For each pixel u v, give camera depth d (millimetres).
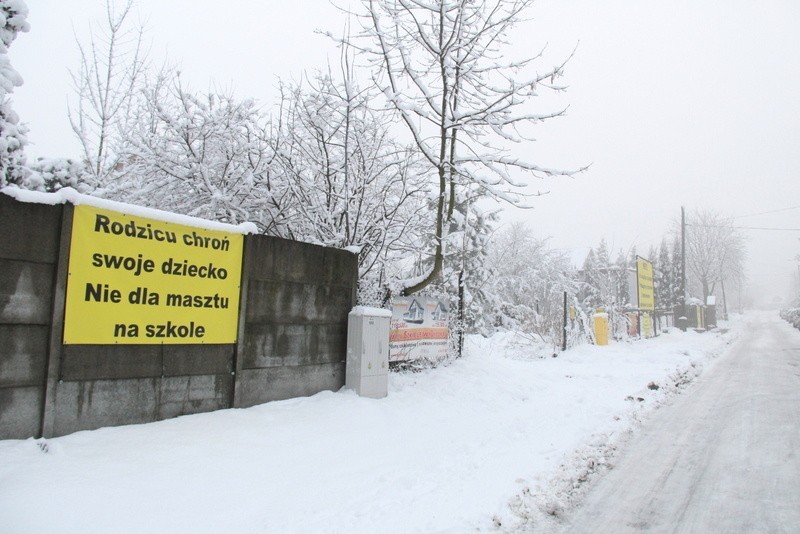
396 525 3863
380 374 7367
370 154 8641
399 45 7566
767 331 33500
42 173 6621
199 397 5559
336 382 7238
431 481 4809
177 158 8180
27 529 3283
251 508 3963
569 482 5043
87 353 4688
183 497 3945
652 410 8414
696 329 37500
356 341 7180
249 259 6035
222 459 4656
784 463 5668
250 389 6066
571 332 17328
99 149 9789
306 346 6773
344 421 6121
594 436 6645
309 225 8555
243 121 8047
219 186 8281
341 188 8430
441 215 8164
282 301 6453
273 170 8477
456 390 8414
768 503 4594
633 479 5219
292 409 6145
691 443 6504
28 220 4363
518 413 7789
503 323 24156
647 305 24109
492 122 7699
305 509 4043
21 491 3596
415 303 8938
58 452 4211
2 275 4215
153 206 8422
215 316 5695
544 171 7574
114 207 4871
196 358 5531
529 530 4008
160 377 5223
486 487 4719
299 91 8242
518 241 31703
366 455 5355
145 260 5098
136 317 5031
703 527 4125
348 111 8055
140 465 4270
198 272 5535
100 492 3783
